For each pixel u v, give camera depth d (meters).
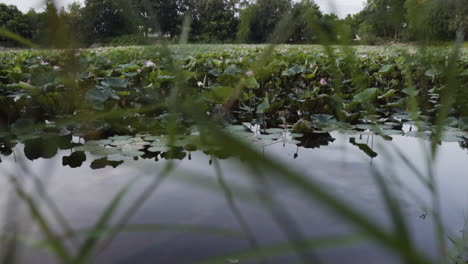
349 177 1.50
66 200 1.27
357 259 0.89
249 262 0.86
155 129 2.61
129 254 0.94
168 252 0.96
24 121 2.55
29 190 0.79
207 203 1.25
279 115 3.37
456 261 0.81
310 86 4.43
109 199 1.30
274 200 0.22
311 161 1.79
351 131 2.61
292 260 0.84
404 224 0.17
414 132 2.47
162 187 1.40
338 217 0.14
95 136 2.46
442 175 1.60
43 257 0.81
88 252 0.33
